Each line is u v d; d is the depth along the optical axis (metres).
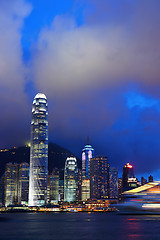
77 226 168.38
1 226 173.25
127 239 97.19
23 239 98.94
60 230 139.00
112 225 171.25
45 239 99.12
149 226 150.88
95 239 98.88
